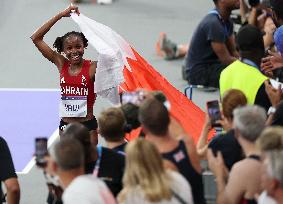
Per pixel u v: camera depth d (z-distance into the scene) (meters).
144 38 44.91
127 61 26.78
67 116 26.14
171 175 15.82
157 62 41.62
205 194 19.00
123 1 51.06
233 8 30.56
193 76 31.31
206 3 51.16
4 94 37.78
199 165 17.38
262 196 15.70
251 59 23.27
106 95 25.73
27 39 44.75
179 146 17.11
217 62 30.91
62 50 25.89
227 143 18.59
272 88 22.42
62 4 49.78
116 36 26.47
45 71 40.66
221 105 19.38
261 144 16.02
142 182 15.26
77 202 15.20
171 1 51.50
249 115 17.00
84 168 17.52
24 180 28.94
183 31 46.00
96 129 26.47
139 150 15.39
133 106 19.89
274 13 28.62
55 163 16.03
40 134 33.25
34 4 49.69
